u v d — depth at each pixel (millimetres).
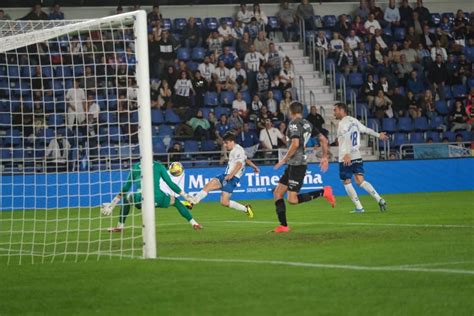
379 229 31891
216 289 19078
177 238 30953
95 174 53719
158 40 66938
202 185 57156
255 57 68688
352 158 41750
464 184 62031
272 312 16391
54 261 25016
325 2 77562
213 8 75312
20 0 70625
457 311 15977
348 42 72188
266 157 61875
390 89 69312
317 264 22422
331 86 70375
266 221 38719
